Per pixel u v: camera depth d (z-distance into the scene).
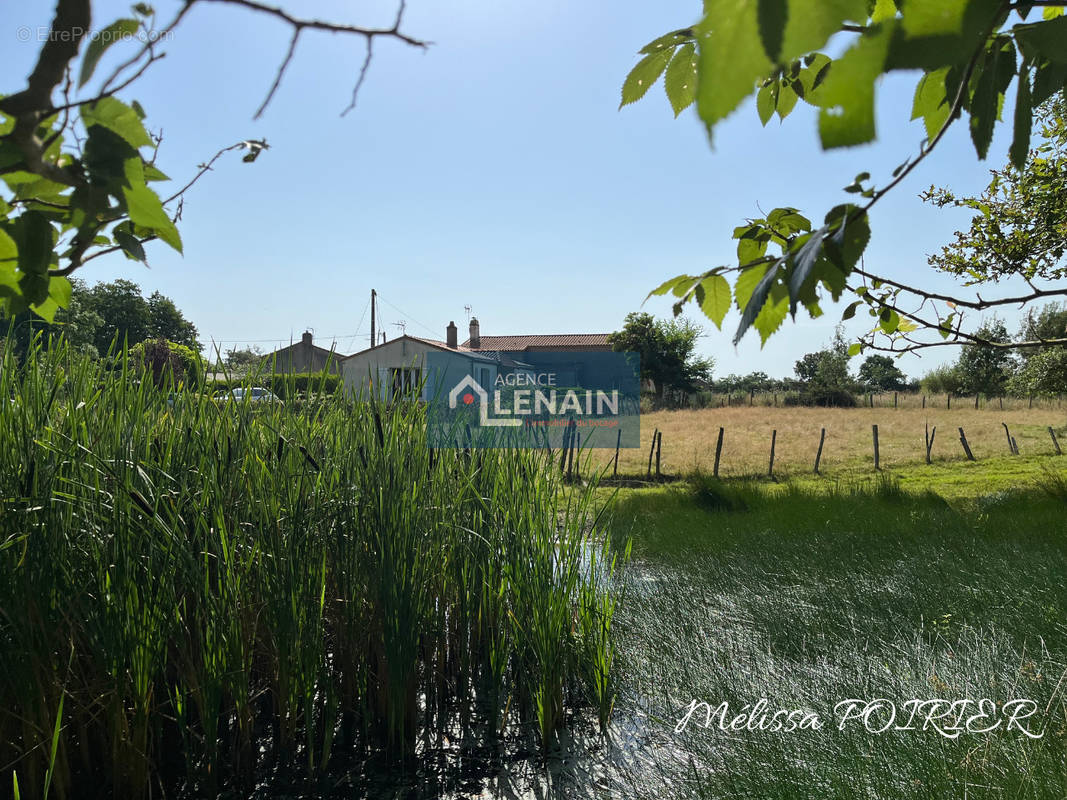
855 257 0.92
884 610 5.25
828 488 10.57
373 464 3.96
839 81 0.52
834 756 3.24
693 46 1.12
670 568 6.74
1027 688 3.74
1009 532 7.45
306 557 3.63
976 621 4.91
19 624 2.87
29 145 0.62
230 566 3.35
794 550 7.07
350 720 3.93
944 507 9.14
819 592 5.71
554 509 4.52
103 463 3.16
